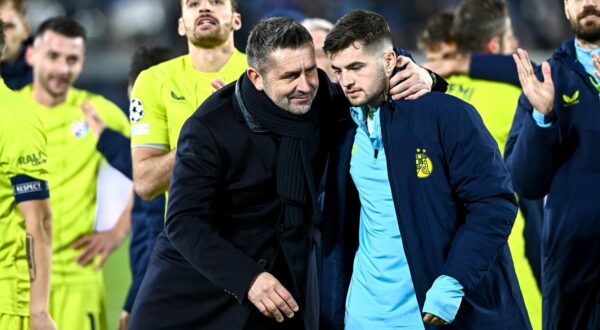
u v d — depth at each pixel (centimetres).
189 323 1703
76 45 2548
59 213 2503
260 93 1634
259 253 1677
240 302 1627
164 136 2016
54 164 2512
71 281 2511
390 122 1639
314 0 6831
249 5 6688
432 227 1630
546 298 2016
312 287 1709
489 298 1655
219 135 1644
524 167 1942
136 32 6912
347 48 1599
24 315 1884
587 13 1909
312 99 1627
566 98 1939
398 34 6850
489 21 2572
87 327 2527
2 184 1861
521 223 2270
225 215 1689
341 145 1706
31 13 6906
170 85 2008
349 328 1728
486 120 2412
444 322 1588
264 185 1666
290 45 1584
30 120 1902
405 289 1666
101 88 6544
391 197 1659
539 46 6606
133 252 2467
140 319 1734
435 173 1623
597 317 1941
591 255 1930
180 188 1650
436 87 1716
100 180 2645
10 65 2594
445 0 6900
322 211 1719
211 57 2002
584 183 1923
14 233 1875
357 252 1734
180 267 1714
